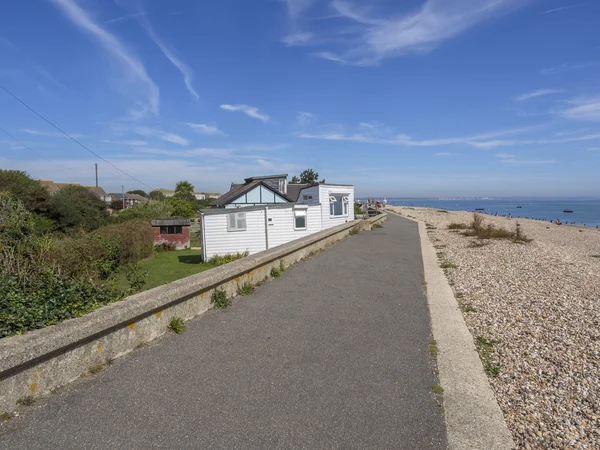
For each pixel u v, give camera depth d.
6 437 2.60
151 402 3.12
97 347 3.71
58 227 27.77
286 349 4.30
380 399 3.29
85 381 3.43
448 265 10.37
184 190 71.44
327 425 2.88
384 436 2.77
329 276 8.23
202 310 5.52
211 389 3.36
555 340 4.94
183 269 15.97
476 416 3.08
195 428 2.79
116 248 13.50
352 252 11.98
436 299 6.66
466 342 4.69
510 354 4.48
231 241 17.12
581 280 8.85
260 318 5.34
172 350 4.18
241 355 4.10
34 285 5.28
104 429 2.74
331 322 5.27
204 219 17.09
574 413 3.23
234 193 32.91
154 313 4.50
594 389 3.65
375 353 4.27
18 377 2.96
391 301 6.44
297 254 9.91
